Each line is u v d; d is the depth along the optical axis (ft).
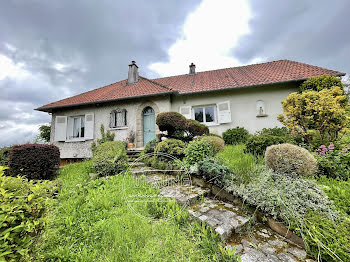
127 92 29.01
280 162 8.57
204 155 11.07
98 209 7.70
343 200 6.52
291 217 5.93
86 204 8.07
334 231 5.03
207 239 5.64
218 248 5.35
